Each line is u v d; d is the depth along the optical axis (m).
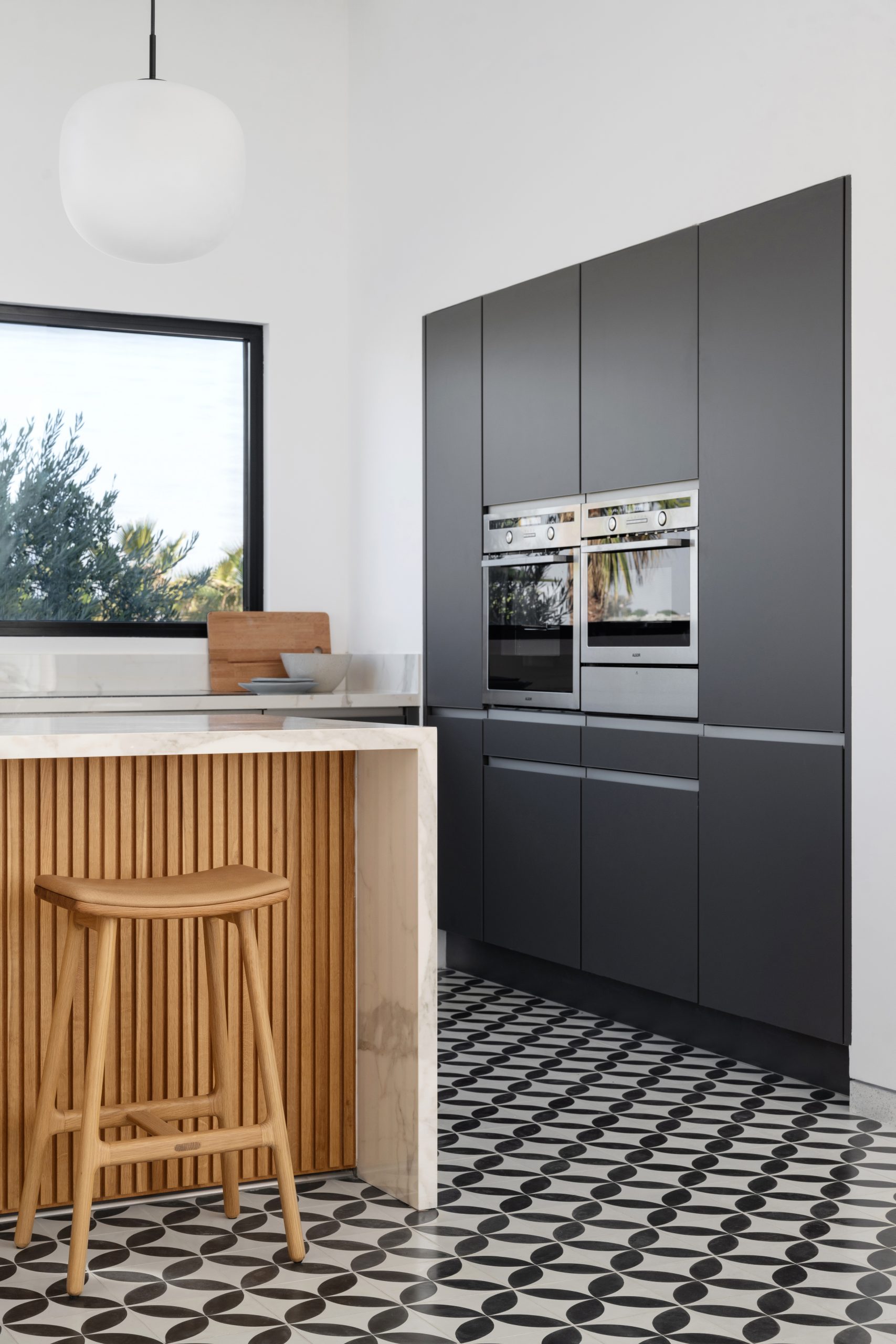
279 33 5.25
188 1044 2.62
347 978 2.78
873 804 3.13
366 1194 2.65
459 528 4.66
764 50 3.42
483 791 4.54
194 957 2.62
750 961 3.47
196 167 2.56
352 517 5.36
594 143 4.00
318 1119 2.76
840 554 3.21
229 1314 2.11
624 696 3.90
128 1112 2.45
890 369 3.09
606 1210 2.56
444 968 4.84
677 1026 3.82
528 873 4.31
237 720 2.74
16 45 4.81
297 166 5.29
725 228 3.54
